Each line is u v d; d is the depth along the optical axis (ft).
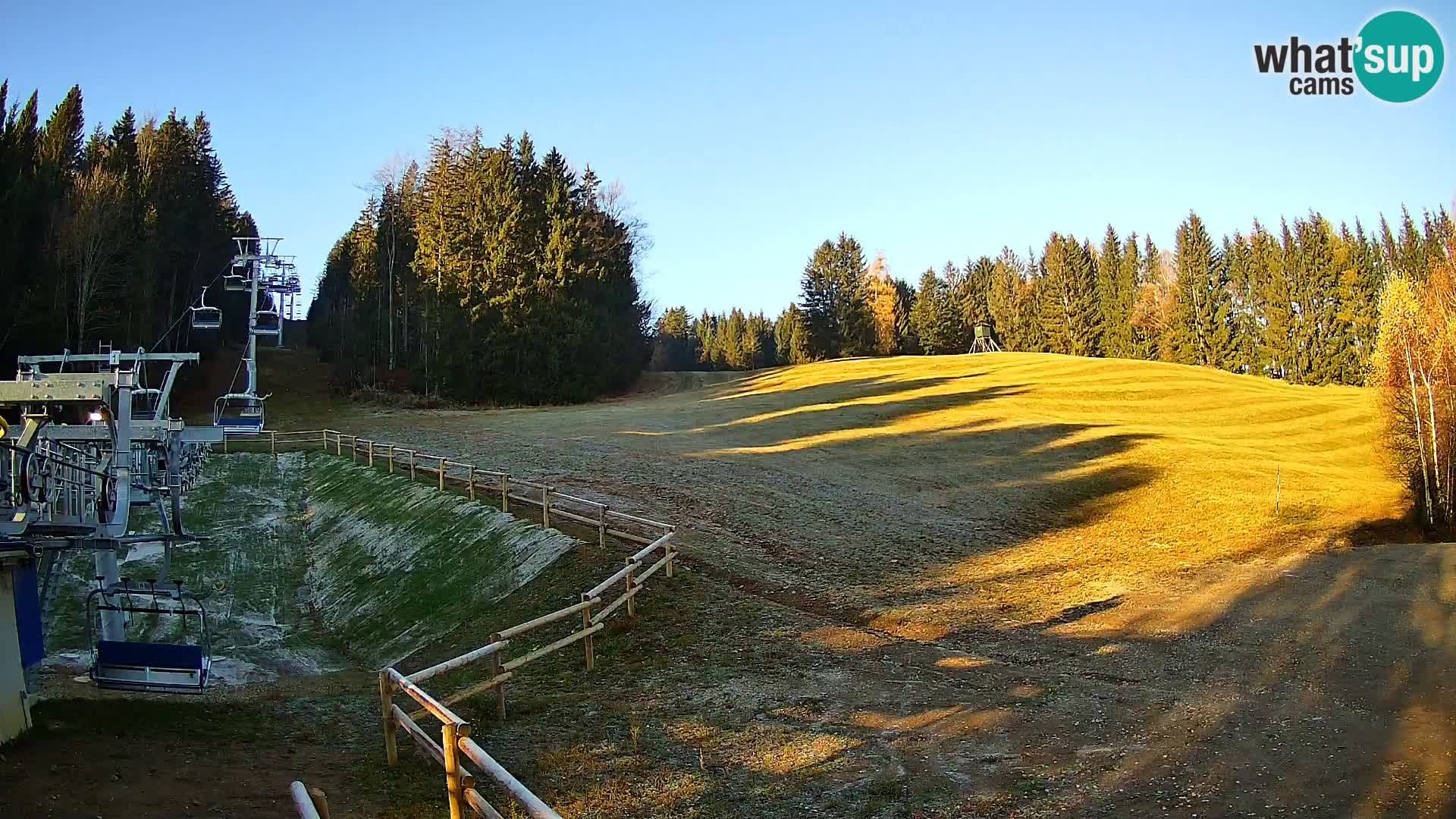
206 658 41.70
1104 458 114.52
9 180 158.40
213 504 102.22
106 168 202.39
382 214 237.25
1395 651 43.83
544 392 202.08
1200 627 49.90
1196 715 33.71
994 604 55.88
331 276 309.63
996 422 141.49
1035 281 362.33
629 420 155.53
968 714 34.53
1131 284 329.93
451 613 61.98
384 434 141.90
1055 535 79.92
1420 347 95.09
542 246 216.95
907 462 112.06
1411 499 95.55
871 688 38.50
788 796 26.89
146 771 27.68
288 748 32.45
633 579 52.85
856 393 184.03
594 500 80.94
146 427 59.16
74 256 162.30
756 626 48.62
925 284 363.56
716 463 106.01
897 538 75.05
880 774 28.30
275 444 131.13
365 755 31.81
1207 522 85.30
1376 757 28.19
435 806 26.04
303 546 89.97
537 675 44.01
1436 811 23.62
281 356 253.24
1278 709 34.35
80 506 38.40
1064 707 35.27
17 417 39.24
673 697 38.11
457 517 79.41
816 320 346.54
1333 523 86.12
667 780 28.19
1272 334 280.92
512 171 215.92
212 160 264.31
